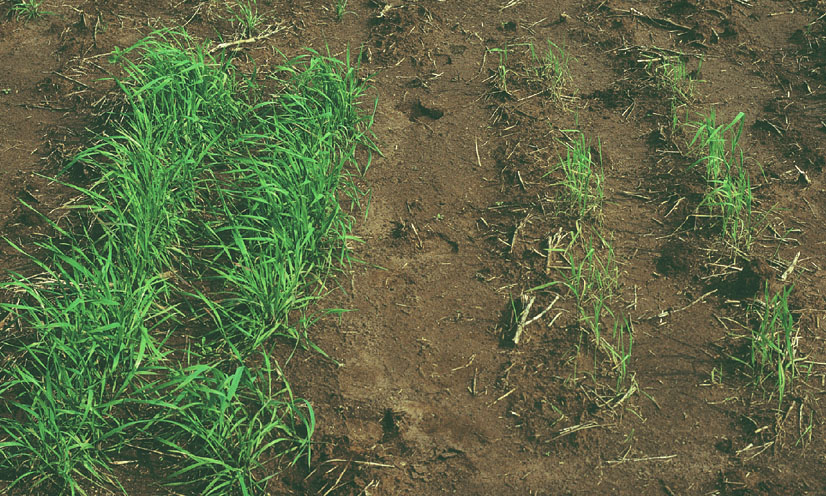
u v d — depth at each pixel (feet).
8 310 6.87
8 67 8.41
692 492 6.20
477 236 7.29
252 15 8.82
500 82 8.17
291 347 6.77
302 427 6.46
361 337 6.82
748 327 6.74
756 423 6.39
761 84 8.13
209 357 6.70
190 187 7.31
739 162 7.59
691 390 6.53
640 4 8.82
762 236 7.19
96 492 6.24
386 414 6.52
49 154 7.77
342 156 7.52
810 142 7.70
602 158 7.66
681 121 7.87
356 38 8.61
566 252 7.12
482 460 6.35
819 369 6.57
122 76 8.28
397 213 7.43
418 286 7.05
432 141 7.86
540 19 8.74
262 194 7.33
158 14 8.83
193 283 7.04
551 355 6.69
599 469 6.30
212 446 6.23
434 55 8.47
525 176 7.56
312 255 7.10
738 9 8.73
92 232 7.26
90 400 6.21
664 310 6.86
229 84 7.98
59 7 8.91
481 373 6.66
